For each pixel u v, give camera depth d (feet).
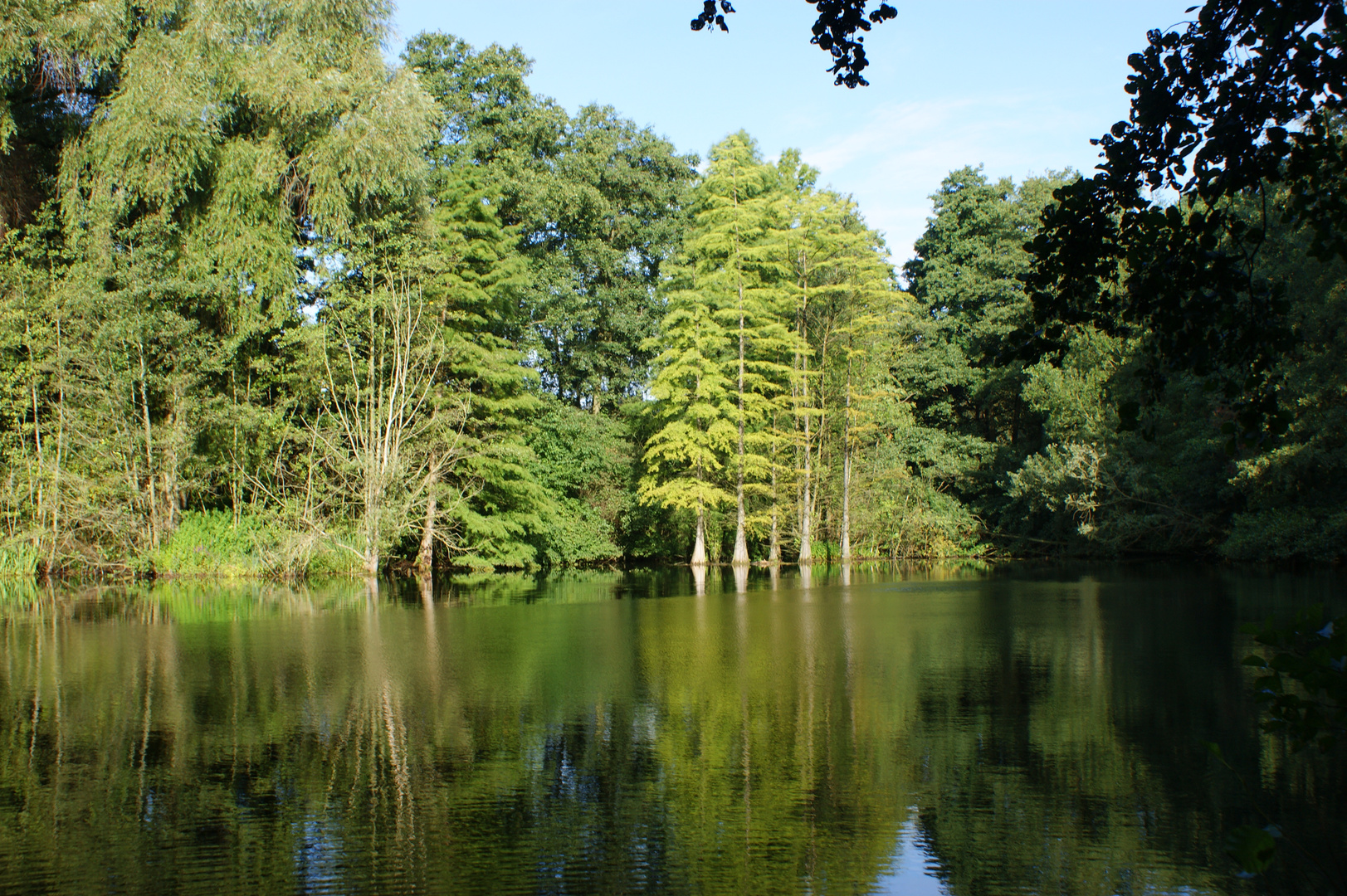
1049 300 11.91
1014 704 26.81
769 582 76.54
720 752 22.17
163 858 15.85
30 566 69.87
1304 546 71.72
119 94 67.15
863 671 32.35
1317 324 63.67
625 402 119.85
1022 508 110.83
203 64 66.69
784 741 23.15
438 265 76.43
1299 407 67.51
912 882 14.94
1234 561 83.56
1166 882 14.90
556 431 101.86
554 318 113.91
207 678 31.37
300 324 75.15
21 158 70.54
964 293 128.47
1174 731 23.61
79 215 67.77
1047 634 40.86
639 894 14.49
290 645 38.63
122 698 28.32
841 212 109.40
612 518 107.14
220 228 69.31
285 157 69.77
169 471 71.15
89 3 64.49
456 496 84.17
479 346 84.69
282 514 73.41
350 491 75.36
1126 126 11.27
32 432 70.59
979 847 16.35
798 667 33.32
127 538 70.13
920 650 36.81
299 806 18.53
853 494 111.75
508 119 114.62
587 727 24.61
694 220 119.65
